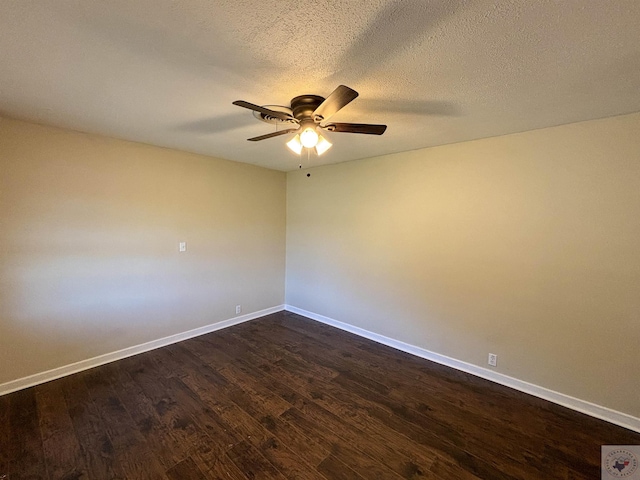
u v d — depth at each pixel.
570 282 2.32
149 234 3.20
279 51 1.37
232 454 1.84
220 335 3.71
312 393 2.51
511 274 2.59
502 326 2.66
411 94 1.80
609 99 1.84
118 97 1.90
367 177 3.61
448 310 3.00
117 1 1.05
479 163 2.74
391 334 3.47
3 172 2.35
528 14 1.10
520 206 2.53
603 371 2.20
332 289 4.08
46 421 2.10
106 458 1.79
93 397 2.39
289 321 4.25
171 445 1.90
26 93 1.85
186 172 3.46
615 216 2.12
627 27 1.16
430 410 2.30
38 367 2.57
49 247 2.59
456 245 2.91
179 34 1.25
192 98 1.90
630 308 2.09
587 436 2.03
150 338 3.28
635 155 2.04
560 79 1.60
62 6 1.08
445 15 1.11
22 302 2.47
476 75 1.57
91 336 2.86
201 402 2.36
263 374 2.81
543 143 2.40
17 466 1.72
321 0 1.04
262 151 3.36
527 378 2.54
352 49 1.34
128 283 3.08
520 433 2.06
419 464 1.79
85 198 2.76
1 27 1.20
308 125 1.84
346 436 2.02
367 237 3.65
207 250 3.72
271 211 4.46
